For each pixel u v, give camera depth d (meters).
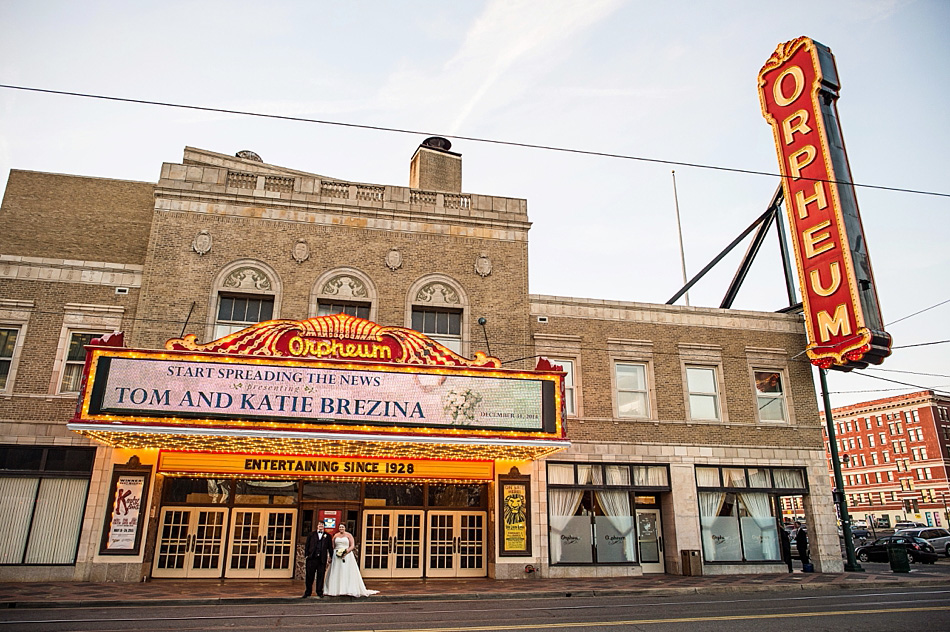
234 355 16.09
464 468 20.16
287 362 16.33
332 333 17.41
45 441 18.06
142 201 24.83
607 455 21.47
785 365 23.97
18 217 23.52
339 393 16.47
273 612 12.34
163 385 15.64
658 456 21.88
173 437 16.27
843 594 15.98
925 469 76.62
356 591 15.08
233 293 20.28
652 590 16.56
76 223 23.98
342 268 21.09
